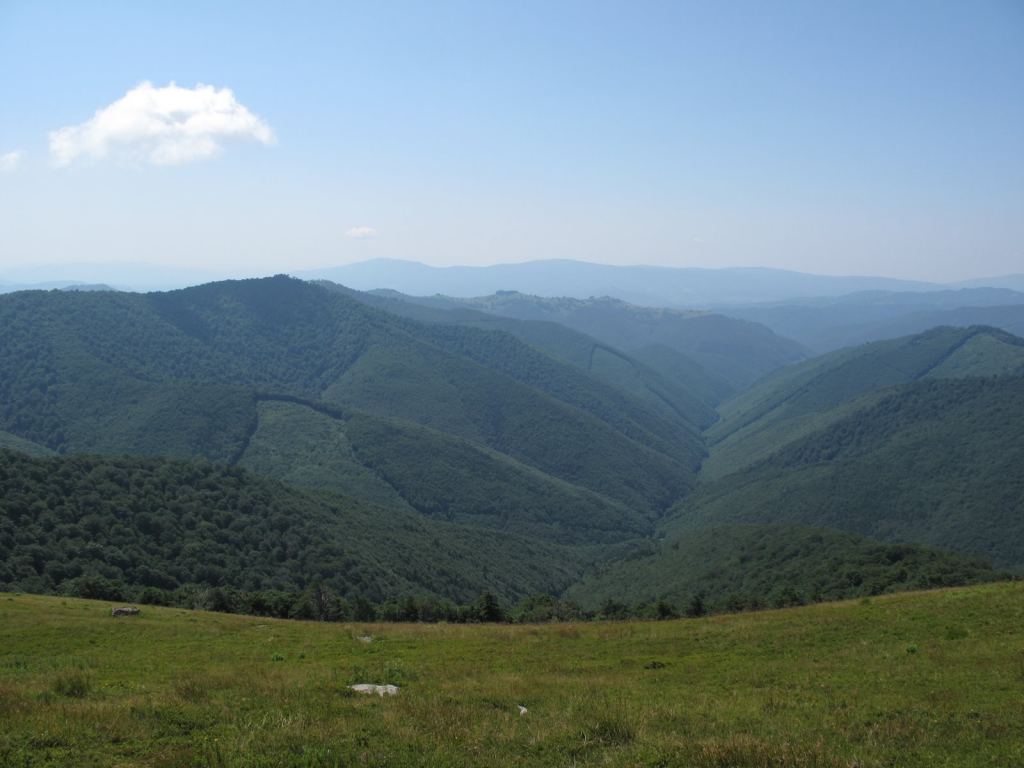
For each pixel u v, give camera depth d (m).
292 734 11.39
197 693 14.44
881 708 14.88
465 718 13.28
